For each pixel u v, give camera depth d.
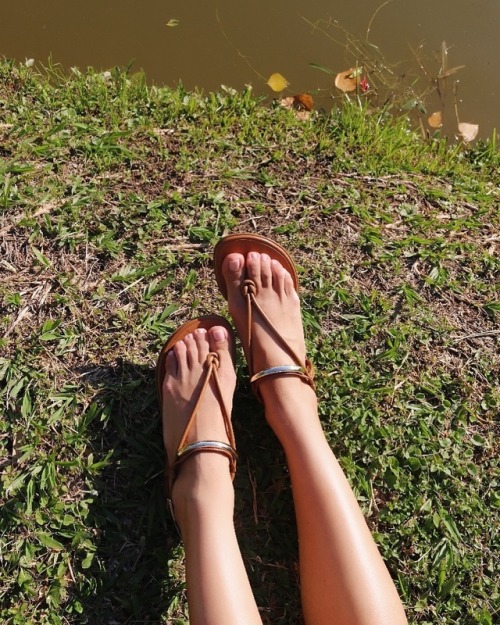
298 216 2.31
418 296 2.20
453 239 2.38
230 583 1.44
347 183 2.44
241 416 1.93
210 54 2.88
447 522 1.85
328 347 2.05
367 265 2.24
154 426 1.87
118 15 2.93
